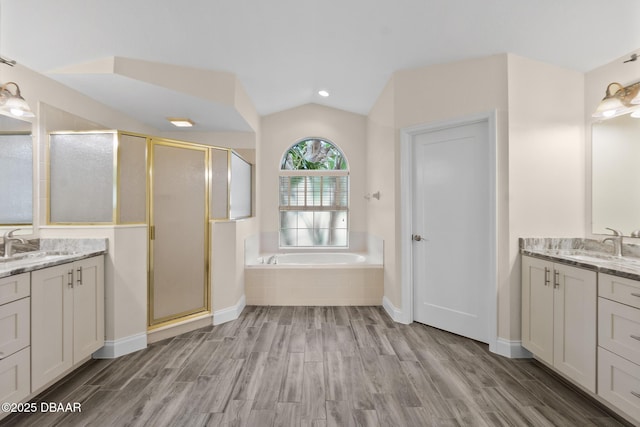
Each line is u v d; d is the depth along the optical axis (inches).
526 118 99.5
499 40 94.5
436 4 84.6
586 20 81.8
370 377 84.8
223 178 131.4
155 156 109.9
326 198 197.3
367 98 161.0
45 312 74.8
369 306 148.9
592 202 99.2
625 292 65.0
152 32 91.7
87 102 117.0
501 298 99.8
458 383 82.2
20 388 68.2
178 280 115.8
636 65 88.4
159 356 97.3
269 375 85.7
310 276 150.3
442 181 116.7
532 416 69.1
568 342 79.6
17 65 91.3
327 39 104.7
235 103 129.6
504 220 99.2
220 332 116.6
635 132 88.0
